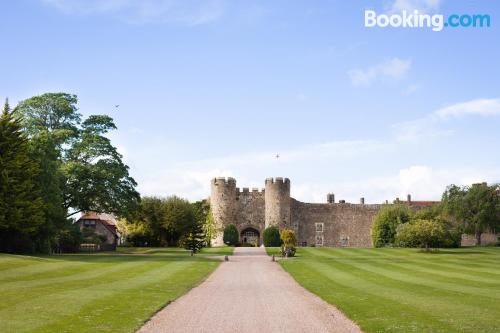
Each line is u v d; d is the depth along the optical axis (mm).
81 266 31438
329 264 38312
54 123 52688
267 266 36969
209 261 39969
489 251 55625
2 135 40125
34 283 22516
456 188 67375
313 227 78688
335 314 16438
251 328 14320
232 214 75062
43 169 43469
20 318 14609
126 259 39438
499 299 19234
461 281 26297
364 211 79562
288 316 16094
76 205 50406
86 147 51250
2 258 31750
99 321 14633
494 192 66000
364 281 26547
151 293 20688
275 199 73938
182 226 68188
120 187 52344
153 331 13859
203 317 15852
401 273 31078
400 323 14641
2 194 38875
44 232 43281
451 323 14602
